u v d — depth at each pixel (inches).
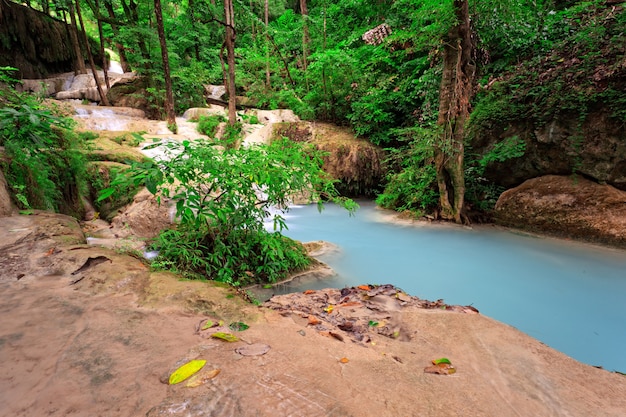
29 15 442.9
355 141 342.6
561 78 217.2
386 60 346.3
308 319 71.6
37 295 62.9
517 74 247.3
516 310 122.1
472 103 266.4
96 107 350.6
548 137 216.1
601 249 182.9
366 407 36.7
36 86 412.5
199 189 120.8
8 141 130.3
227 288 71.1
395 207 289.3
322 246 185.8
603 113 194.9
